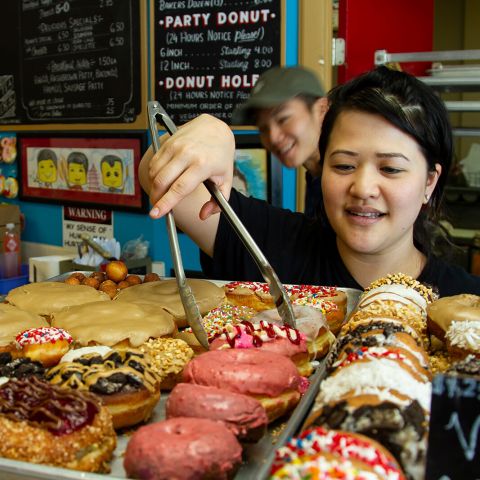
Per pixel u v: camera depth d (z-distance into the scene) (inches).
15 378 34.8
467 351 37.8
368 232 54.0
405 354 33.8
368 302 45.4
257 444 33.0
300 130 87.2
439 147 53.9
